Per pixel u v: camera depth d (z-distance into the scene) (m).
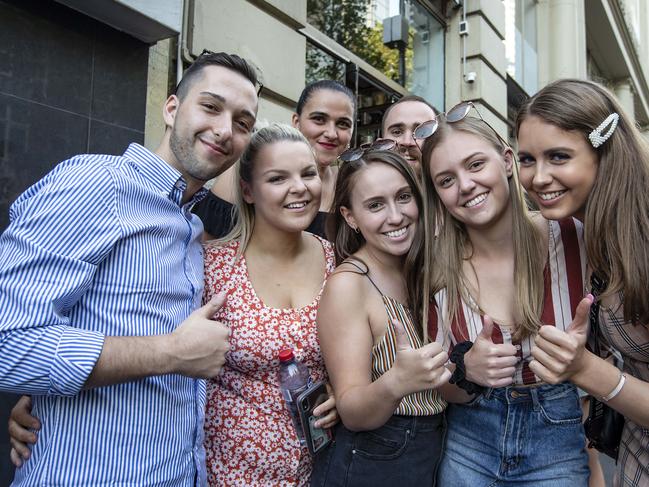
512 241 1.72
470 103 1.74
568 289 1.63
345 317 1.62
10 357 1.16
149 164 1.50
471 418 1.67
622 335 1.51
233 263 1.83
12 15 2.55
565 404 1.62
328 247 2.04
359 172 1.78
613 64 15.17
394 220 1.74
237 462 1.69
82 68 2.85
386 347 1.66
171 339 1.30
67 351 1.17
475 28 6.73
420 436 1.61
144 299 1.38
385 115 3.02
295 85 4.25
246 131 1.72
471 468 1.65
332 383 1.62
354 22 5.30
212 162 1.63
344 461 1.57
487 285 1.73
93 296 1.31
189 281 1.57
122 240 1.35
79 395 1.29
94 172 1.34
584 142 1.46
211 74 1.63
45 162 2.69
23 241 1.22
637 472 1.58
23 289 1.19
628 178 1.44
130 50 3.09
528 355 1.61
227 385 1.74
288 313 1.77
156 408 1.38
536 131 1.50
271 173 1.79
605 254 1.49
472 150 1.63
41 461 1.27
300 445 1.70
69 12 2.78
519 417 1.60
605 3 12.02
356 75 5.10
